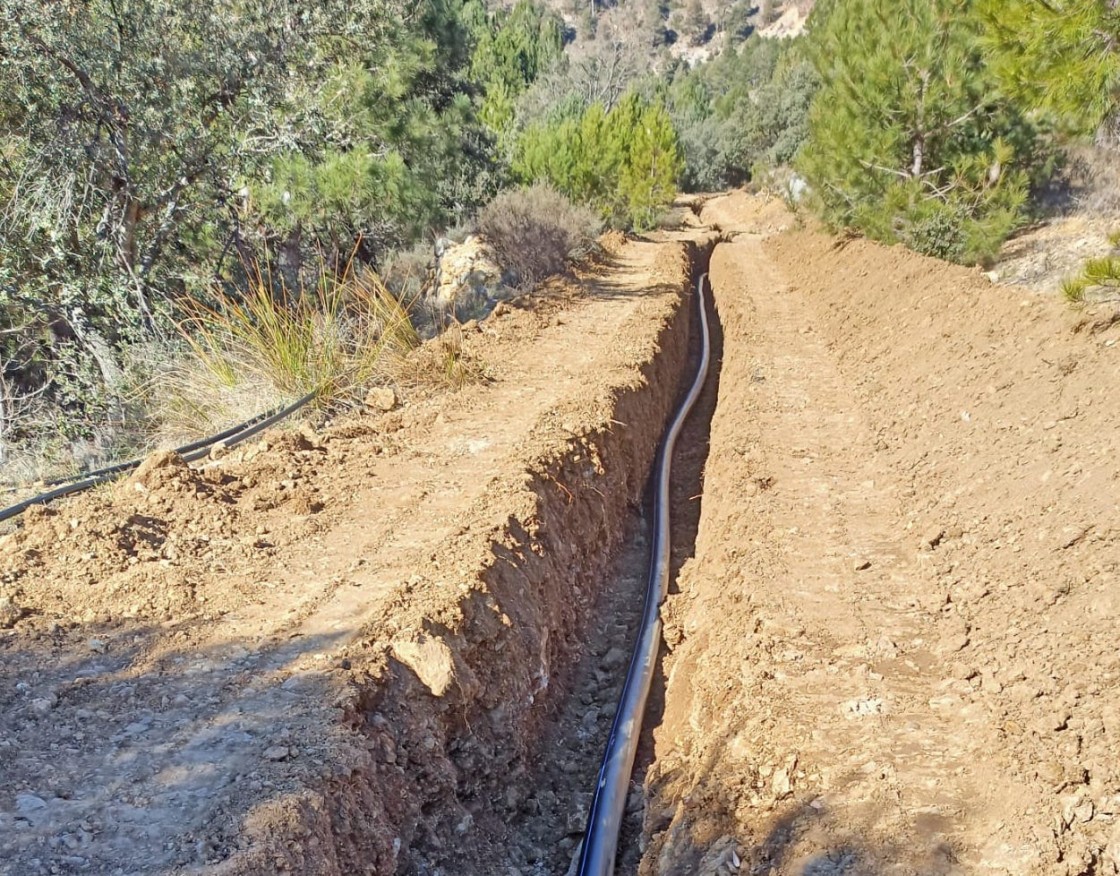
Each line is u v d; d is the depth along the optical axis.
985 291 10.08
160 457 6.62
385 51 15.70
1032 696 4.11
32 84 10.44
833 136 17.56
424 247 19.53
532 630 5.75
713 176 52.28
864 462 8.18
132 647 4.59
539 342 12.41
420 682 4.63
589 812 5.18
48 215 10.05
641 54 96.94
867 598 5.64
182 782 3.59
